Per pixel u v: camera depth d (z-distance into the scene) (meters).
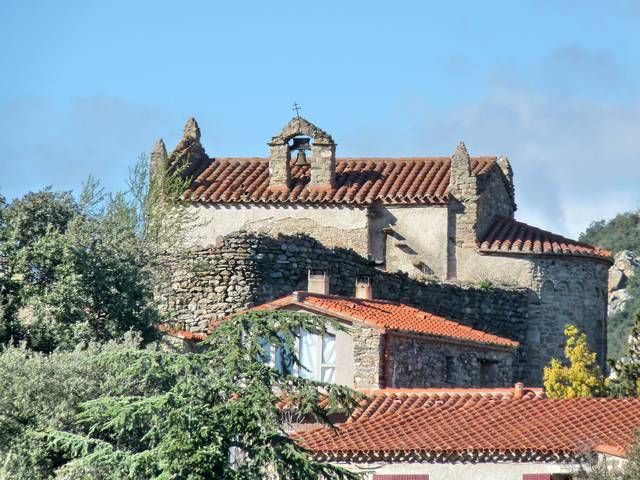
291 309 182.62
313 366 178.50
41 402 143.88
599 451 143.88
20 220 188.75
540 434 148.88
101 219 199.50
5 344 169.75
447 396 160.50
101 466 121.25
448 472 146.12
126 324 177.00
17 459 135.62
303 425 155.25
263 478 126.06
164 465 116.00
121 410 118.62
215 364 121.56
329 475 121.31
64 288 175.25
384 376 178.00
